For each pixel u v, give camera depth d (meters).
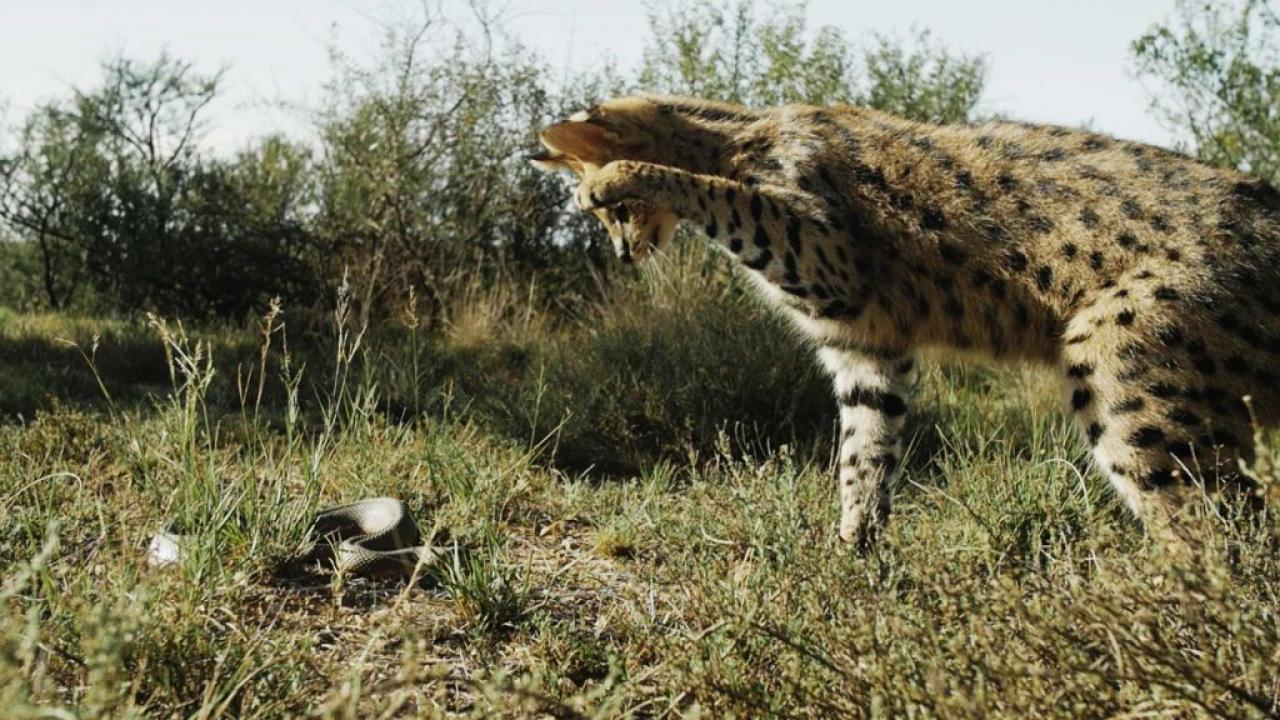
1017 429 1.82
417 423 1.92
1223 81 2.63
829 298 1.40
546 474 1.72
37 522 1.29
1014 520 1.37
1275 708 0.80
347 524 1.38
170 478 1.43
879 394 1.43
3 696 0.71
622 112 1.48
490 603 1.17
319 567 1.27
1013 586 0.90
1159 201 1.26
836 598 1.07
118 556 1.22
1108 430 1.24
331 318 2.87
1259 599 0.96
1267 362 1.22
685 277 2.51
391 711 0.81
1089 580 1.04
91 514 1.33
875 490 1.42
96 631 0.84
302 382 2.36
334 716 0.86
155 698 0.91
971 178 1.35
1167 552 0.94
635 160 1.48
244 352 2.69
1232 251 1.23
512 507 1.56
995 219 1.32
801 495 1.45
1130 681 0.81
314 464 1.37
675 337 2.23
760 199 1.38
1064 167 1.32
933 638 0.86
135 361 2.56
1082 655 0.83
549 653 1.08
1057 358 1.32
